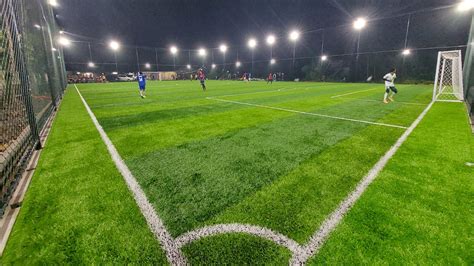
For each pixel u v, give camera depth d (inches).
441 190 98.5
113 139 173.2
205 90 659.4
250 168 121.6
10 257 63.7
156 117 258.2
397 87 799.1
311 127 212.7
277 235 71.6
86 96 497.0
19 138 138.3
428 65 1140.5
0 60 124.4
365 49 1370.6
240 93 565.3
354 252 64.5
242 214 82.2
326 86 868.6
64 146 156.6
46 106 292.7
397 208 85.4
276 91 626.2
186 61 2175.2
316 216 80.8
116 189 99.4
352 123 229.5
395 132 195.2
